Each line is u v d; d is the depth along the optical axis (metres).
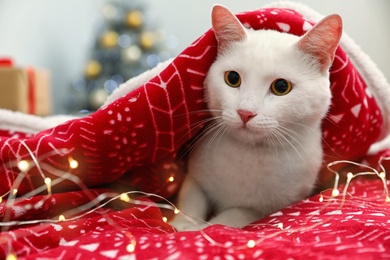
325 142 0.46
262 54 0.39
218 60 0.41
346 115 0.45
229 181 0.43
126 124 0.39
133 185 0.45
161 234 0.32
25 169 0.33
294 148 0.42
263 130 0.38
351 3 1.52
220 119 0.41
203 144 0.44
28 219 0.35
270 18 0.43
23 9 1.54
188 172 0.46
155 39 1.39
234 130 0.39
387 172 0.50
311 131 0.42
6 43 1.46
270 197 0.44
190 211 0.43
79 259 0.26
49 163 0.37
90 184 0.41
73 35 1.78
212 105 0.41
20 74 1.03
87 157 0.38
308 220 0.35
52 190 0.39
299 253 0.26
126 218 0.36
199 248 0.27
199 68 0.40
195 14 1.70
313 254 0.26
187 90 0.40
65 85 1.73
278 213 0.41
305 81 0.39
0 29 1.44
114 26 1.39
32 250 0.29
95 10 1.82
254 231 0.35
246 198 0.44
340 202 0.41
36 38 1.60
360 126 0.46
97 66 1.37
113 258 0.26
